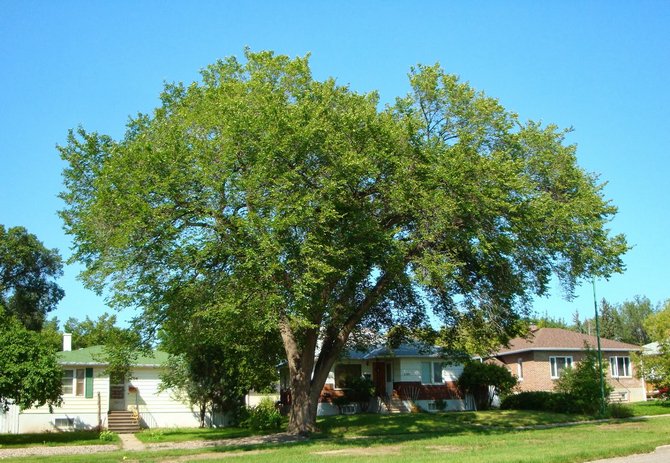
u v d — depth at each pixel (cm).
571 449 1825
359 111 2361
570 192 2631
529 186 2461
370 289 2773
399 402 4097
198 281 2191
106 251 2191
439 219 2277
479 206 2322
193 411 3897
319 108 2255
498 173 2327
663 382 3991
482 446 2036
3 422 3425
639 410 3625
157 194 2091
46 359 2797
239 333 2838
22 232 5666
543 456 1666
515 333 3039
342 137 2323
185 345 2648
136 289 2181
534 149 2612
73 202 2356
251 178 2067
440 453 1858
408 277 2438
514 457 1652
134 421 3591
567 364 4588
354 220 2288
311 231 2127
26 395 2714
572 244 2602
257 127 2114
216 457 1922
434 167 2309
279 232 2055
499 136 2516
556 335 4794
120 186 2092
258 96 2294
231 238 2119
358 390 4047
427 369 4234
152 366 3862
